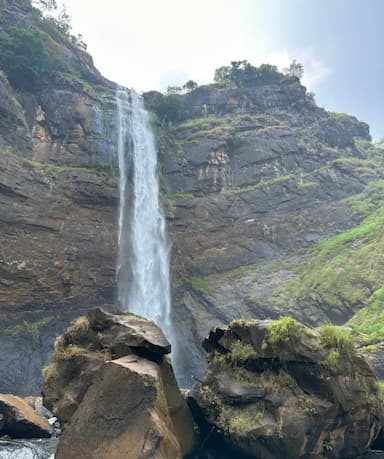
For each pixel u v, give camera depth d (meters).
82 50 56.53
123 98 54.12
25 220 33.91
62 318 35.72
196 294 44.31
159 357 11.83
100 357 11.74
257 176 53.22
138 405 9.17
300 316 40.03
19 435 13.44
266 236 48.66
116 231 40.72
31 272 33.72
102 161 43.81
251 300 42.69
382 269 39.47
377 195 51.75
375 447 12.62
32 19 50.28
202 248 46.75
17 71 41.09
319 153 58.81
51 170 37.47
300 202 51.22
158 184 49.66
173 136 56.00
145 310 41.34
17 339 32.47
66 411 11.41
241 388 11.73
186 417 12.15
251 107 63.69
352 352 12.19
